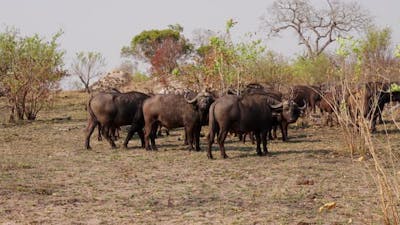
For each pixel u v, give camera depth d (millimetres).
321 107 30219
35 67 36375
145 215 12305
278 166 18406
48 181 16203
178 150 22672
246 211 12547
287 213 12312
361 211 12375
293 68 47688
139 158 20531
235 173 17203
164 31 82188
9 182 15945
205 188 15117
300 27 72812
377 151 21031
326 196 13906
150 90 43250
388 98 26344
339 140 25375
